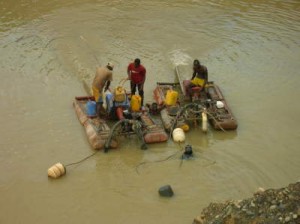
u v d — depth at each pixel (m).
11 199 9.26
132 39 17.22
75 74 14.51
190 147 10.67
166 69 14.98
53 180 9.82
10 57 15.50
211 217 7.99
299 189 7.62
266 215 7.30
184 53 16.11
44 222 8.69
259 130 11.84
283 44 17.14
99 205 9.15
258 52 16.44
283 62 15.73
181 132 11.30
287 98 13.45
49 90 13.52
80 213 8.93
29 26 18.06
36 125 11.77
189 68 14.56
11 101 12.84
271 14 20.12
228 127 11.68
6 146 10.90
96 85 11.63
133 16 19.31
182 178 9.98
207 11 20.19
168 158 10.66
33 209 9.01
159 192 9.41
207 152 10.89
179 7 20.56
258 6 21.09
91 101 12.08
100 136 10.95
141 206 9.13
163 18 19.22
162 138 11.15
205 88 12.99
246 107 12.89
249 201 7.72
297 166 10.46
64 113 12.35
